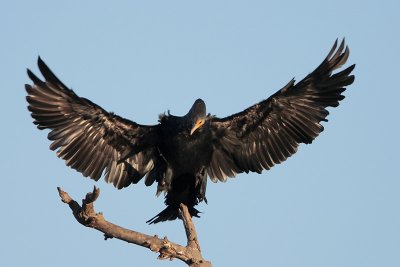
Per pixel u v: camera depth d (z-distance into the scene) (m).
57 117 15.46
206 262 13.48
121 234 13.16
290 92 16.42
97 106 15.62
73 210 13.09
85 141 16.00
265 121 16.92
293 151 17.12
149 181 16.66
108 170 16.36
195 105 16.22
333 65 16.05
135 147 16.47
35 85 14.83
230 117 16.84
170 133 16.14
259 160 17.23
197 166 16.30
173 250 13.31
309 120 16.78
